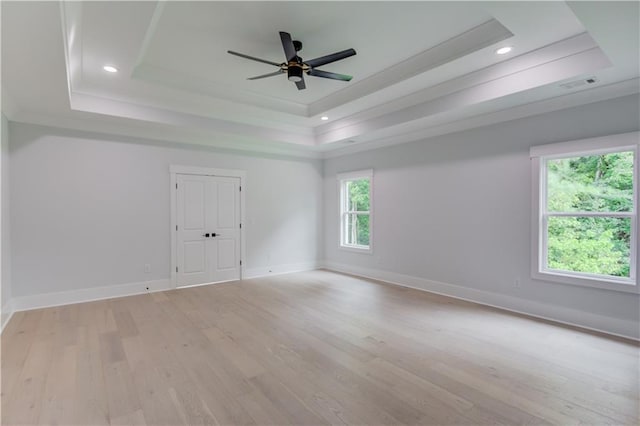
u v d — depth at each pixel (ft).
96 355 9.56
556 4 8.11
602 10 6.77
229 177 19.75
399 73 12.66
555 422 6.58
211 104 15.28
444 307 14.16
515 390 7.73
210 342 10.52
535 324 12.05
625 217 11.09
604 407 7.07
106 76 12.23
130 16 8.34
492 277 14.37
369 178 20.27
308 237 23.21
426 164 17.04
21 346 10.18
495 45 10.09
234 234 19.90
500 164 14.01
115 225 16.05
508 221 13.78
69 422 6.61
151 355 9.57
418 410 7.00
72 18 8.10
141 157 16.80
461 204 15.48
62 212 14.76
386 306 14.37
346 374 8.50
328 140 19.47
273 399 7.41
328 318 12.81
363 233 21.66
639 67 9.39
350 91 14.76
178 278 17.85
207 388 7.85
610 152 11.32
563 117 12.09
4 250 12.51
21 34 7.64
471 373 8.53
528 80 10.78
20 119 13.82
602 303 11.34
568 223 12.47
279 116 17.25
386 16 9.24
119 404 7.20
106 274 15.80
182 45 10.80
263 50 11.20
